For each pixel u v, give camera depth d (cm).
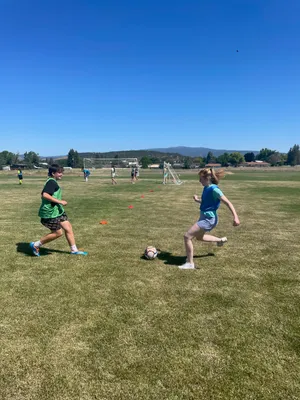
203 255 620
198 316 379
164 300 421
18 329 350
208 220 531
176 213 1141
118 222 962
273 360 300
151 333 343
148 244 703
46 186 579
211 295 436
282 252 643
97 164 7894
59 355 306
